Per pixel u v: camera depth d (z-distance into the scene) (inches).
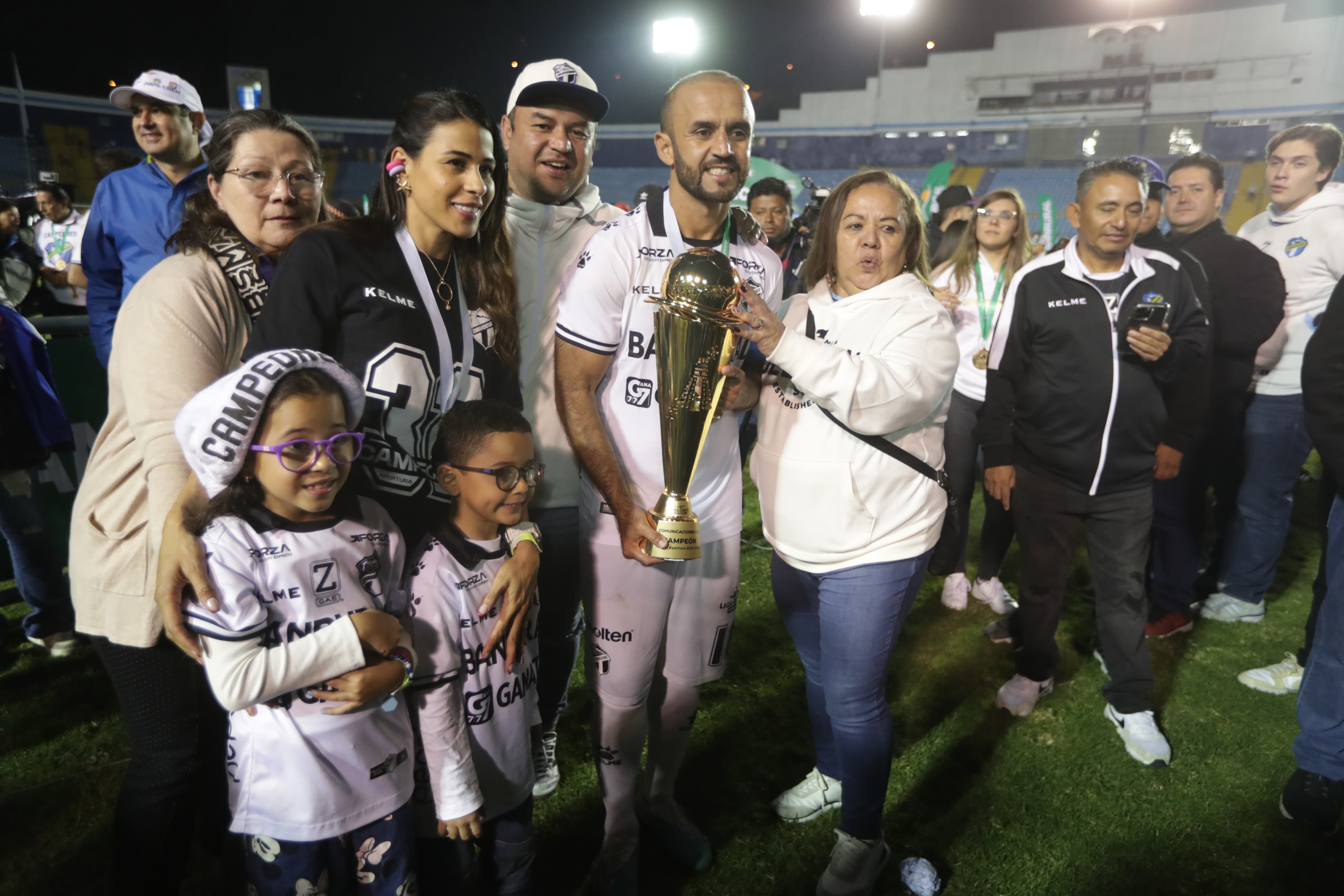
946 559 134.0
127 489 56.9
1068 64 837.2
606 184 1071.6
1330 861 79.5
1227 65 775.7
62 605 112.7
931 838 82.1
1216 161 123.3
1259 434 124.6
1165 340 84.5
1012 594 141.6
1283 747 96.9
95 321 115.8
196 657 47.6
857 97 938.7
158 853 60.4
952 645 122.0
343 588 51.3
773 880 76.3
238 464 46.7
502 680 59.6
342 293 54.7
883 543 66.1
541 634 83.1
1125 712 96.3
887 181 65.6
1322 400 79.3
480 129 56.5
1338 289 78.2
